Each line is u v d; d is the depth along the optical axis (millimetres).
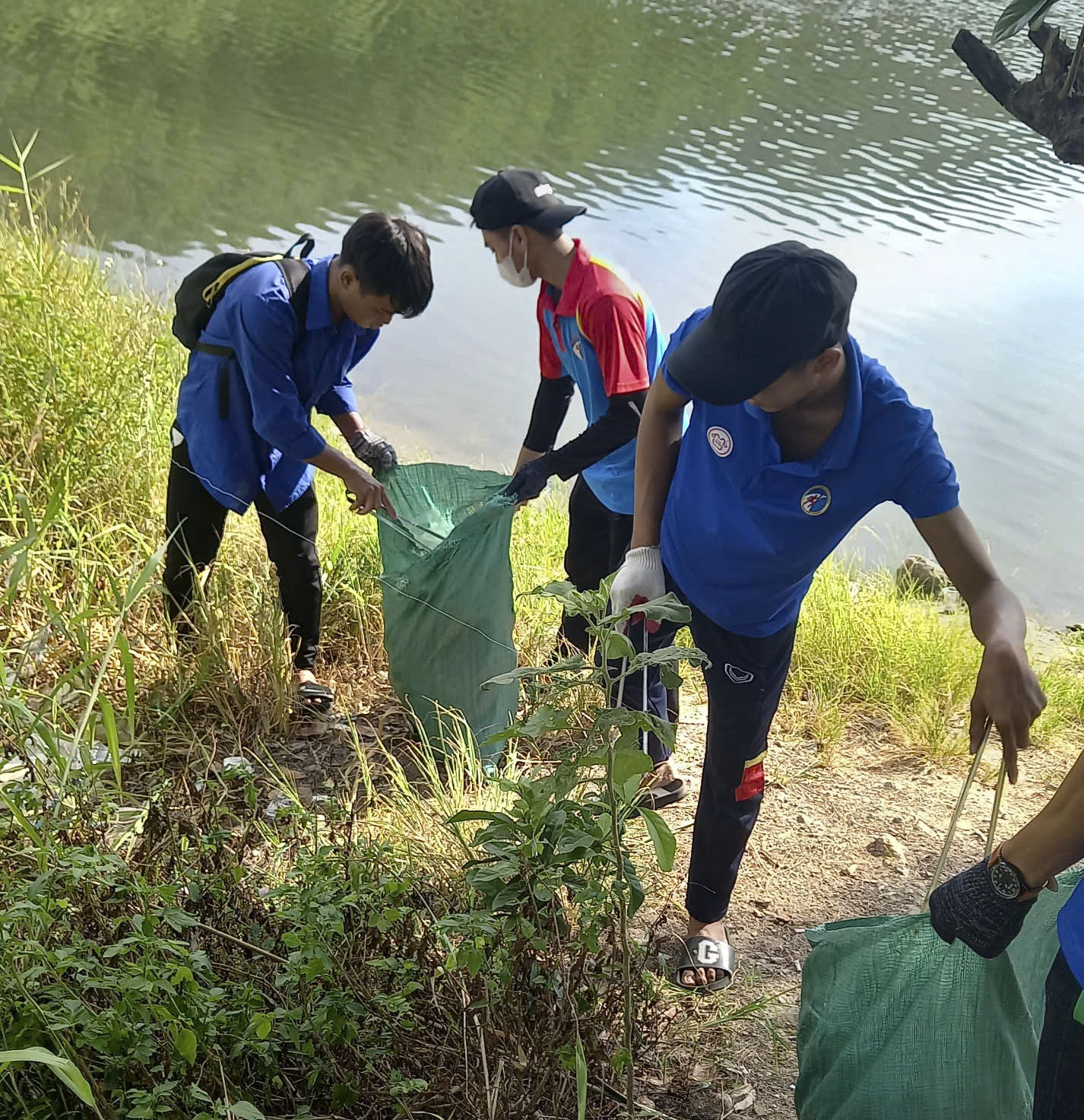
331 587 4375
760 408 2473
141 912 2305
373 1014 2320
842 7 21828
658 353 3625
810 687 4578
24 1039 1987
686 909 3117
